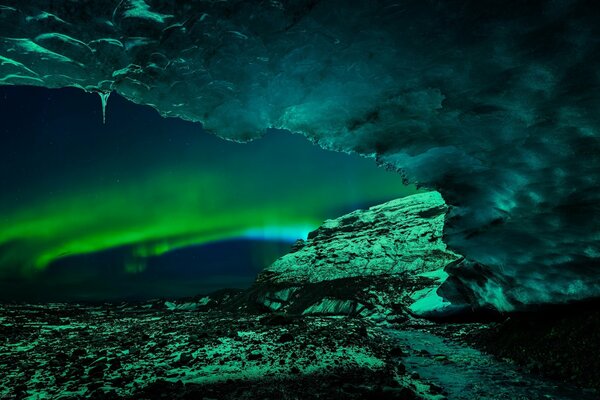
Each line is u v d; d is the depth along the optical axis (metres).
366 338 12.48
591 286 7.06
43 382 7.01
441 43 4.79
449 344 12.16
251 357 8.74
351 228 45.41
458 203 7.89
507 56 4.77
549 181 6.13
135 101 5.73
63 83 5.45
